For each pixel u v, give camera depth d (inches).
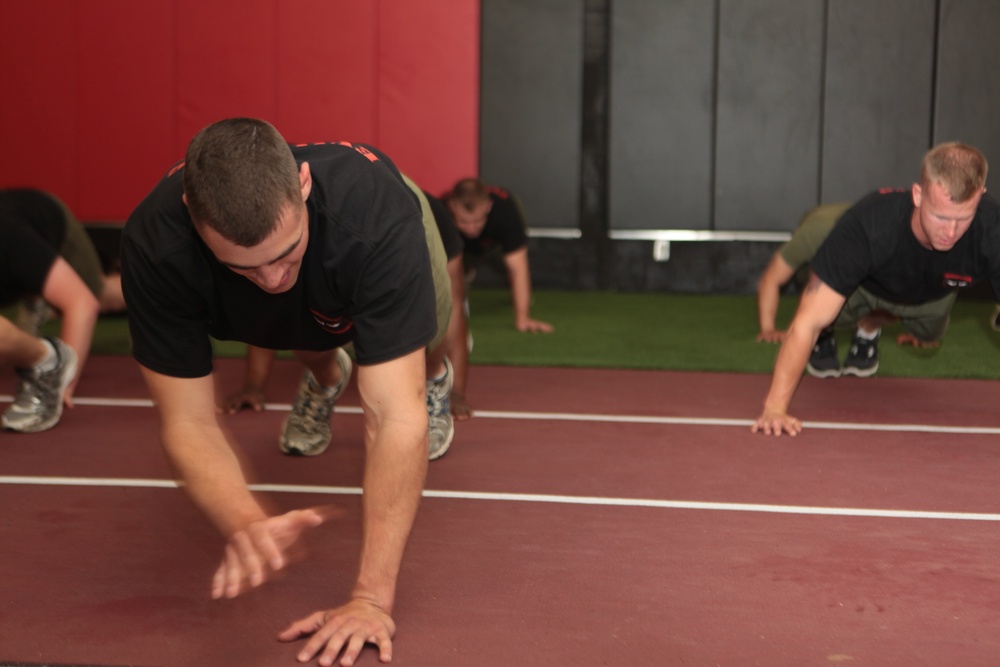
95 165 291.9
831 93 290.2
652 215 299.4
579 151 298.4
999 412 141.6
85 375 165.9
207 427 68.9
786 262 200.1
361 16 286.7
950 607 74.9
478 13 286.0
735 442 124.2
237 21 286.8
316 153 68.0
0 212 131.8
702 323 236.4
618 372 173.0
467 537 89.9
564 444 123.0
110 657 66.1
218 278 67.1
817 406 144.9
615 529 92.2
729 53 292.0
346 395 150.3
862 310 147.3
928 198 114.0
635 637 69.6
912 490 104.6
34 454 117.6
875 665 65.5
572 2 293.4
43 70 289.3
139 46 287.9
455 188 190.2
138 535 90.3
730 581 79.9
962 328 225.0
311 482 106.9
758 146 294.2
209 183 55.6
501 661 65.7
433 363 107.7
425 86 288.8
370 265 64.6
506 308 260.5
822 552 86.4
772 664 65.6
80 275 151.9
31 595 76.6
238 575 56.9
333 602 75.5
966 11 283.3
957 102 286.4
